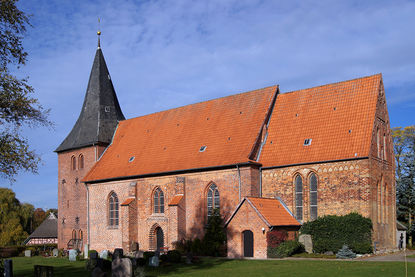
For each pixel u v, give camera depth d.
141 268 30.17
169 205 47.75
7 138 25.19
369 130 39.91
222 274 29.03
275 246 38.16
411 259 33.84
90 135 62.28
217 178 45.66
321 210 40.38
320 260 34.56
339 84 45.12
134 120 63.16
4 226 94.94
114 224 55.94
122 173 55.00
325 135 42.19
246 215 39.75
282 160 43.19
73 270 36.88
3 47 24.91
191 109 56.38
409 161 55.50
